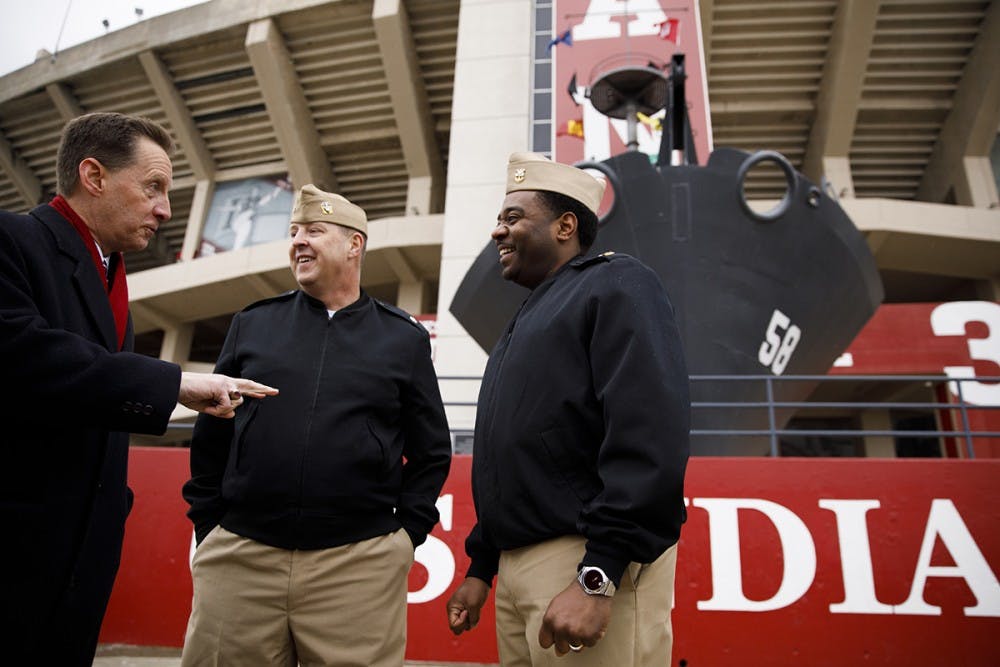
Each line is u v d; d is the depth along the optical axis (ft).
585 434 5.11
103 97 57.88
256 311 7.61
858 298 20.11
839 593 12.32
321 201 7.54
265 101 52.08
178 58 53.83
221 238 56.70
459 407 36.83
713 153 17.46
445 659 12.71
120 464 5.40
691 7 39.42
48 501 4.66
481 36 45.11
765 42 48.08
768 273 17.75
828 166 49.67
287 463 6.44
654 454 4.36
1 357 4.32
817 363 20.76
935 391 39.14
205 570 6.59
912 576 12.34
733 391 18.06
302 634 6.31
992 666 11.75
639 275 5.17
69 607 4.77
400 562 6.79
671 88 19.35
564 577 4.85
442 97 52.90
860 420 51.49
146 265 64.13
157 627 13.47
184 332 58.44
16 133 61.98
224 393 5.03
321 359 6.91
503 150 41.81
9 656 4.41
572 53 38.88
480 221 40.52
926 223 44.52
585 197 6.20
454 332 38.70
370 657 6.31
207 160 58.70
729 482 13.19
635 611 4.77
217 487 7.11
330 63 51.57
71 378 4.45
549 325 5.35
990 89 45.52
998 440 36.96
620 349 4.80
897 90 49.16
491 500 5.40
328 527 6.42
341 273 7.50
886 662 11.88
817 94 50.29
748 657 12.10
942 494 12.80
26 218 5.09
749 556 12.69
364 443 6.65
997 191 48.73
